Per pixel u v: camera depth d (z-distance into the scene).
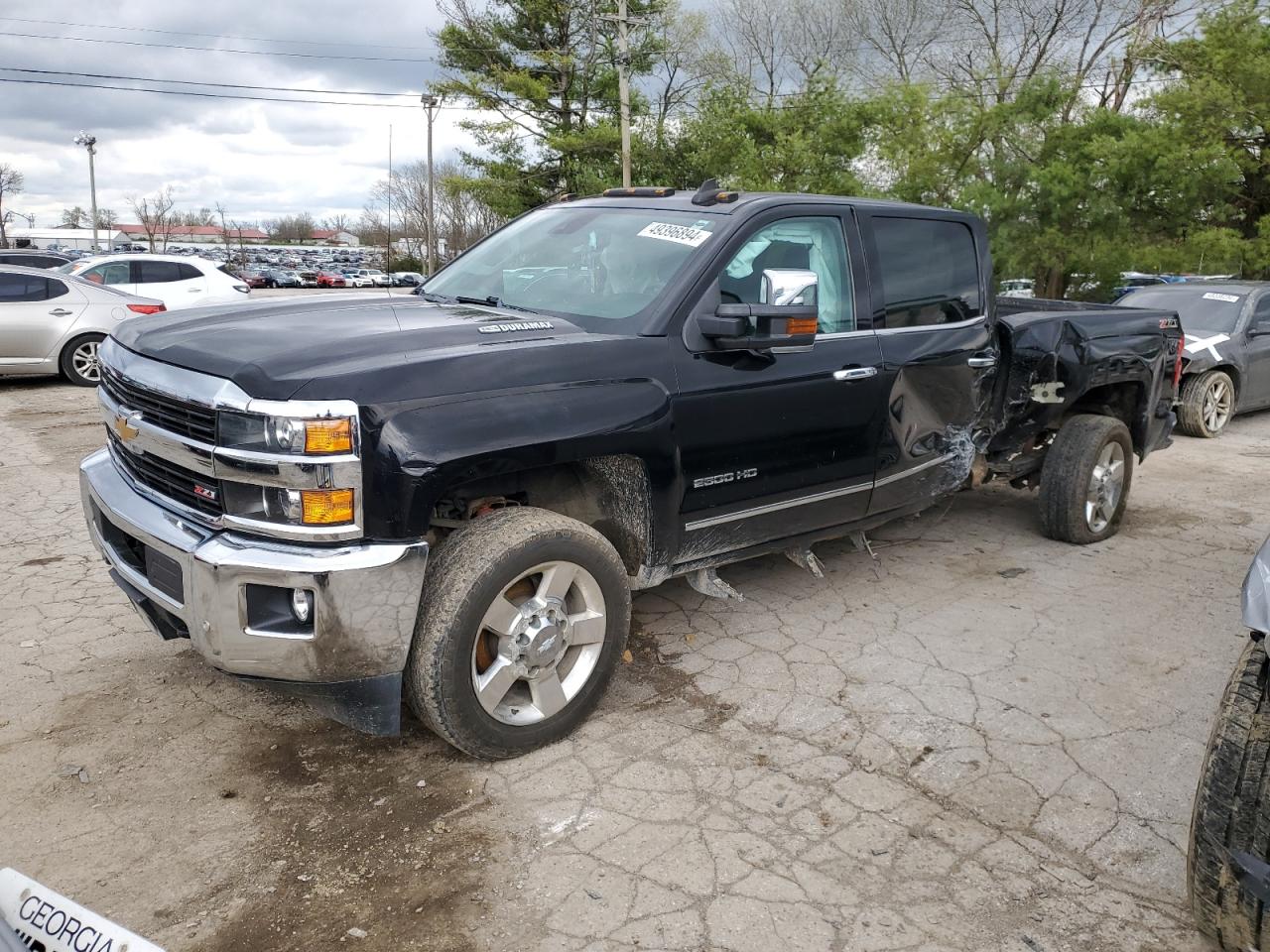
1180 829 3.03
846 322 4.34
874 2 36.97
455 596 3.08
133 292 15.08
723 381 3.76
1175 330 6.27
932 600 4.92
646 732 3.58
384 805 3.12
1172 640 4.46
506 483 3.48
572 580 3.38
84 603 4.74
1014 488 6.52
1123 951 2.52
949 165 23.03
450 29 35.72
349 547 2.90
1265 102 20.86
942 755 3.44
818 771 3.33
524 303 4.08
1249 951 2.17
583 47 36.44
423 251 80.06
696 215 4.12
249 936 2.54
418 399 2.98
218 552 2.90
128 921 2.59
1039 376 5.34
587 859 2.86
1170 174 19.89
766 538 4.20
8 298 11.59
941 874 2.81
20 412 10.16
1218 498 7.16
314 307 3.87
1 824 2.99
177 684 3.91
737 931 2.56
